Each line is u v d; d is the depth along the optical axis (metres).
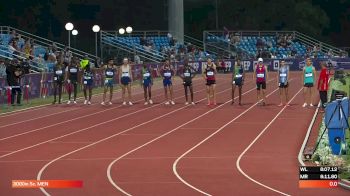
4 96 65.75
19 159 34.09
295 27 172.25
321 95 58.16
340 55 150.12
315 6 177.38
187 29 171.38
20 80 66.50
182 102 69.31
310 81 61.66
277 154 34.78
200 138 41.84
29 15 139.62
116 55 123.88
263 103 64.00
